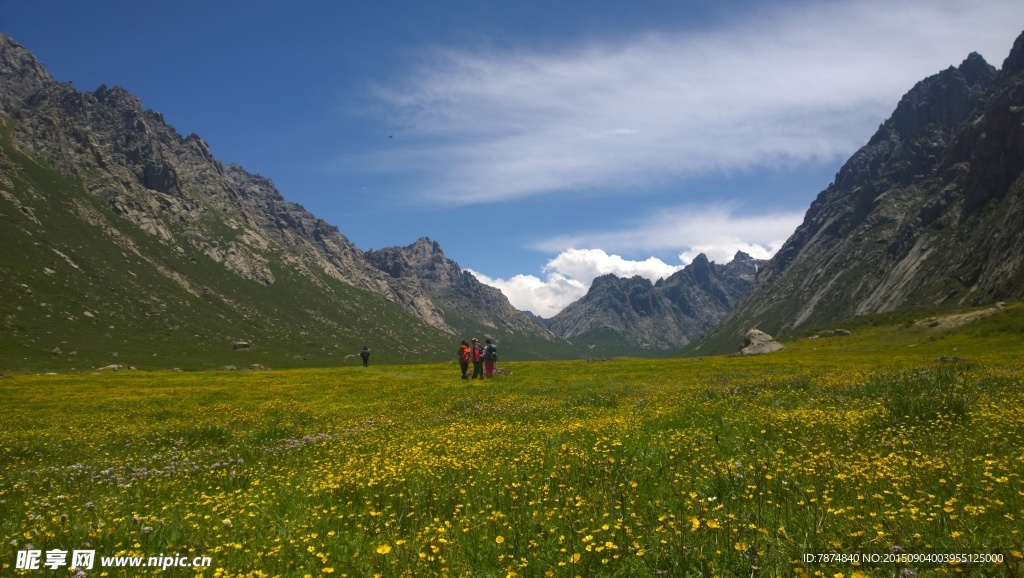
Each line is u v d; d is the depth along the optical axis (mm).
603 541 7016
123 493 11719
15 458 17906
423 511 9078
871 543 6598
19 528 9211
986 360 40844
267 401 34875
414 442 15797
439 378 49719
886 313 152500
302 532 8578
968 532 6754
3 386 51375
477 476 10766
